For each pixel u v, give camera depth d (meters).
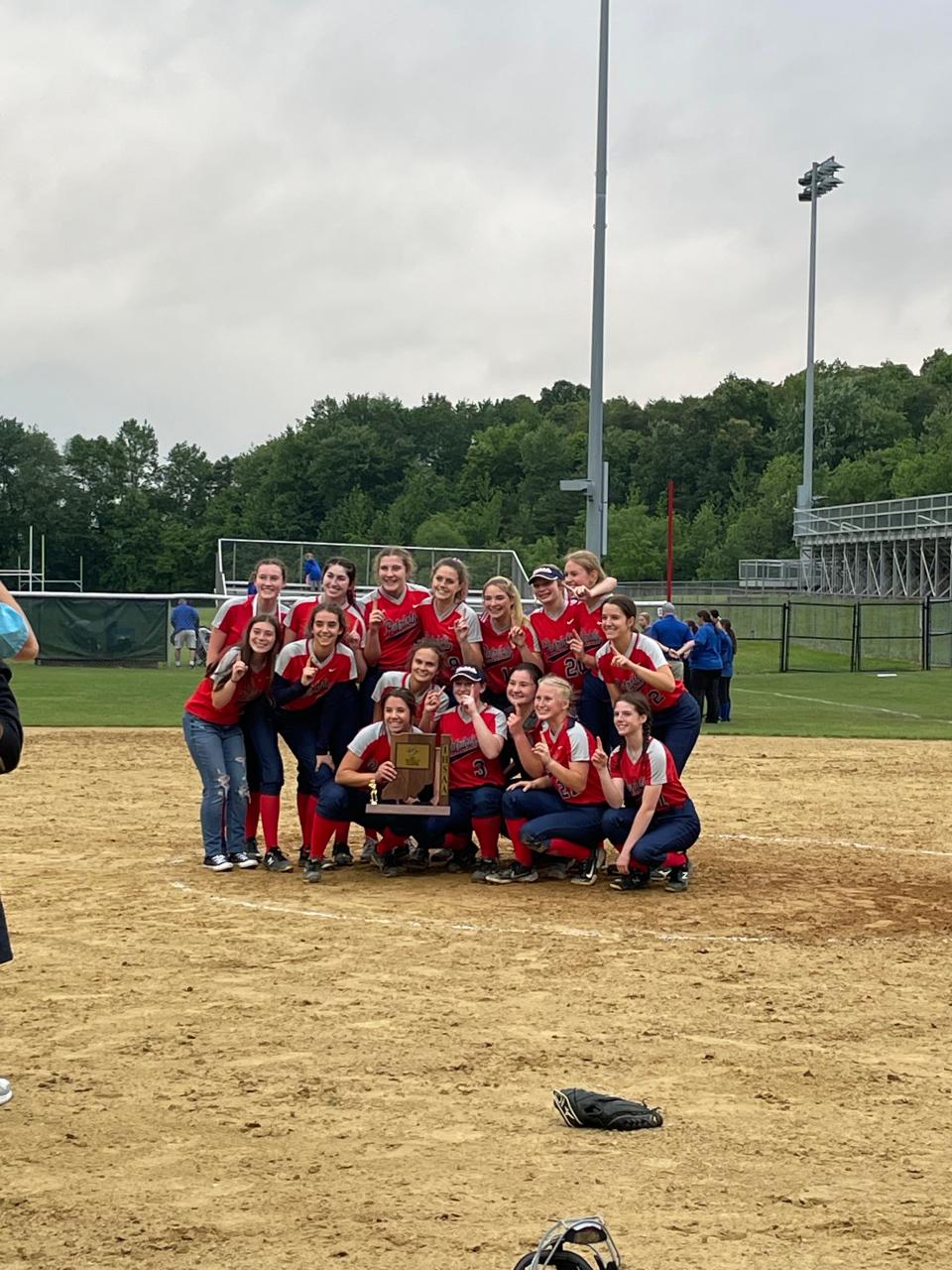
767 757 18.33
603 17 28.77
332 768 10.20
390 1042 6.04
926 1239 4.14
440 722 10.13
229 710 10.20
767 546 92.88
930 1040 6.21
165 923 8.41
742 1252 4.04
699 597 61.06
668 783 9.61
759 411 121.94
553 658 10.26
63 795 14.09
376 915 8.74
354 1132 4.96
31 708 24.28
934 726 23.00
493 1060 5.80
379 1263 3.96
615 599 9.73
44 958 7.50
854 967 7.56
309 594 43.66
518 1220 4.23
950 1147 4.89
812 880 10.13
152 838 11.56
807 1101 5.35
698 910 9.05
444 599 10.15
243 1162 4.68
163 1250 4.03
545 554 101.25
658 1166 4.68
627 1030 6.27
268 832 10.27
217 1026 6.25
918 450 103.38
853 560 67.06
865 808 13.97
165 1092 5.36
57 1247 4.04
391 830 10.09
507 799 9.83
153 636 37.75
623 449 125.00
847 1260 3.99
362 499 124.44
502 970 7.35
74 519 131.62
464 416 148.12
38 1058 5.78
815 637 44.47
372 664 10.30
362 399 138.25
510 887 9.77
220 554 48.44
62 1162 4.68
